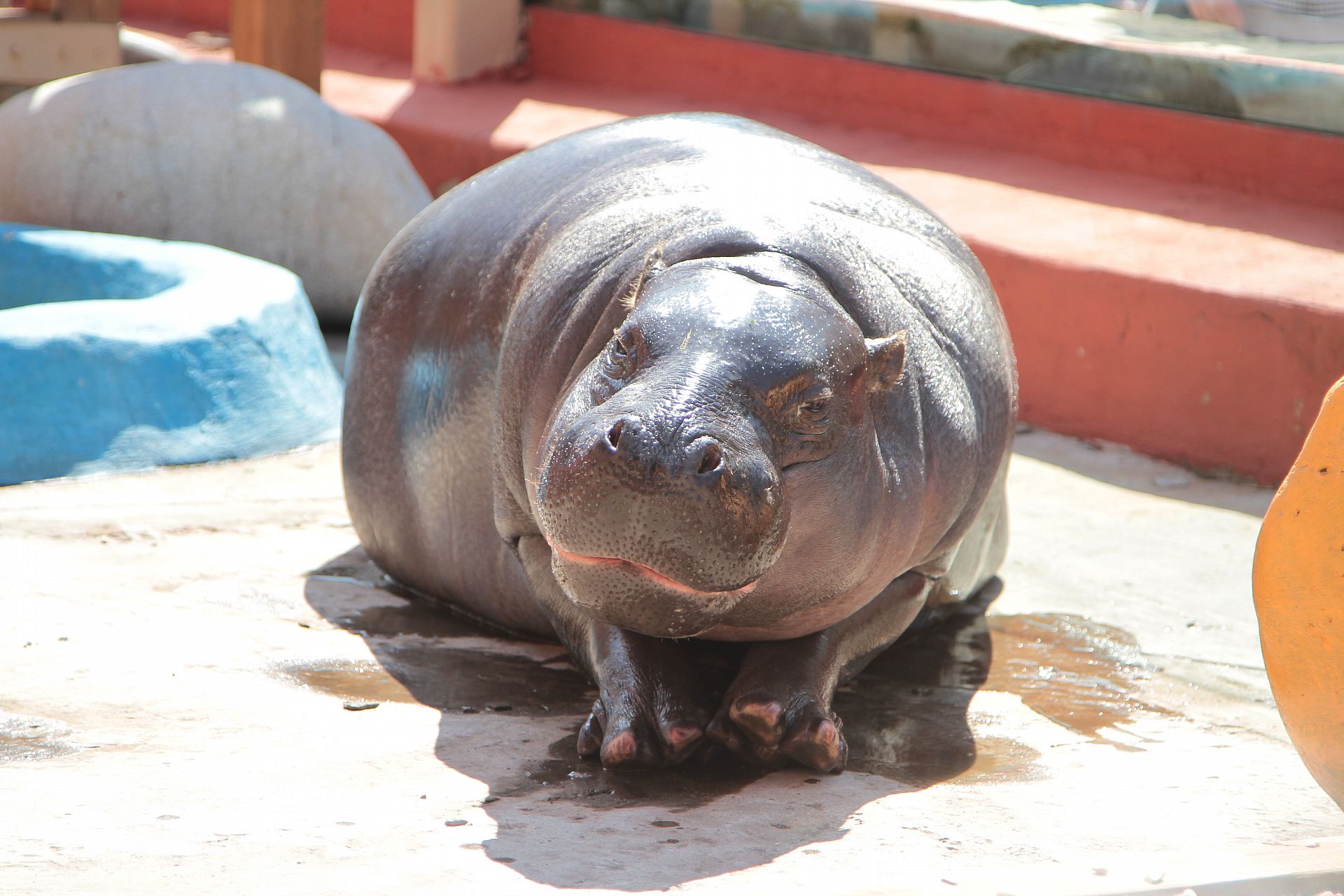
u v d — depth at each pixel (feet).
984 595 27.50
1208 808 17.83
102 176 43.11
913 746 20.31
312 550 28.40
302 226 44.39
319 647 23.26
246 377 34.50
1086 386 38.47
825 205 21.39
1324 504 15.38
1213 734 21.15
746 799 17.85
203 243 43.73
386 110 58.65
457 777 18.12
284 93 44.96
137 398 32.73
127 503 30.32
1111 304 37.70
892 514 18.89
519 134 54.80
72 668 21.21
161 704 20.07
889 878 14.85
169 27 75.82
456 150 55.26
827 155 23.65
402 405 25.48
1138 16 50.34
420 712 20.62
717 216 19.71
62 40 51.55
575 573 15.69
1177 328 36.58
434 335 24.64
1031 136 49.19
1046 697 22.57
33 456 31.45
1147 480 35.50
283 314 35.99
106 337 32.60
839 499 17.54
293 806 16.67
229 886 14.07
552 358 19.84
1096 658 24.39
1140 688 23.08
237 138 43.73
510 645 24.27
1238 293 35.60
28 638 22.31
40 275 38.55
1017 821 17.19
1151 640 25.29
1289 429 34.94
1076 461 36.86
